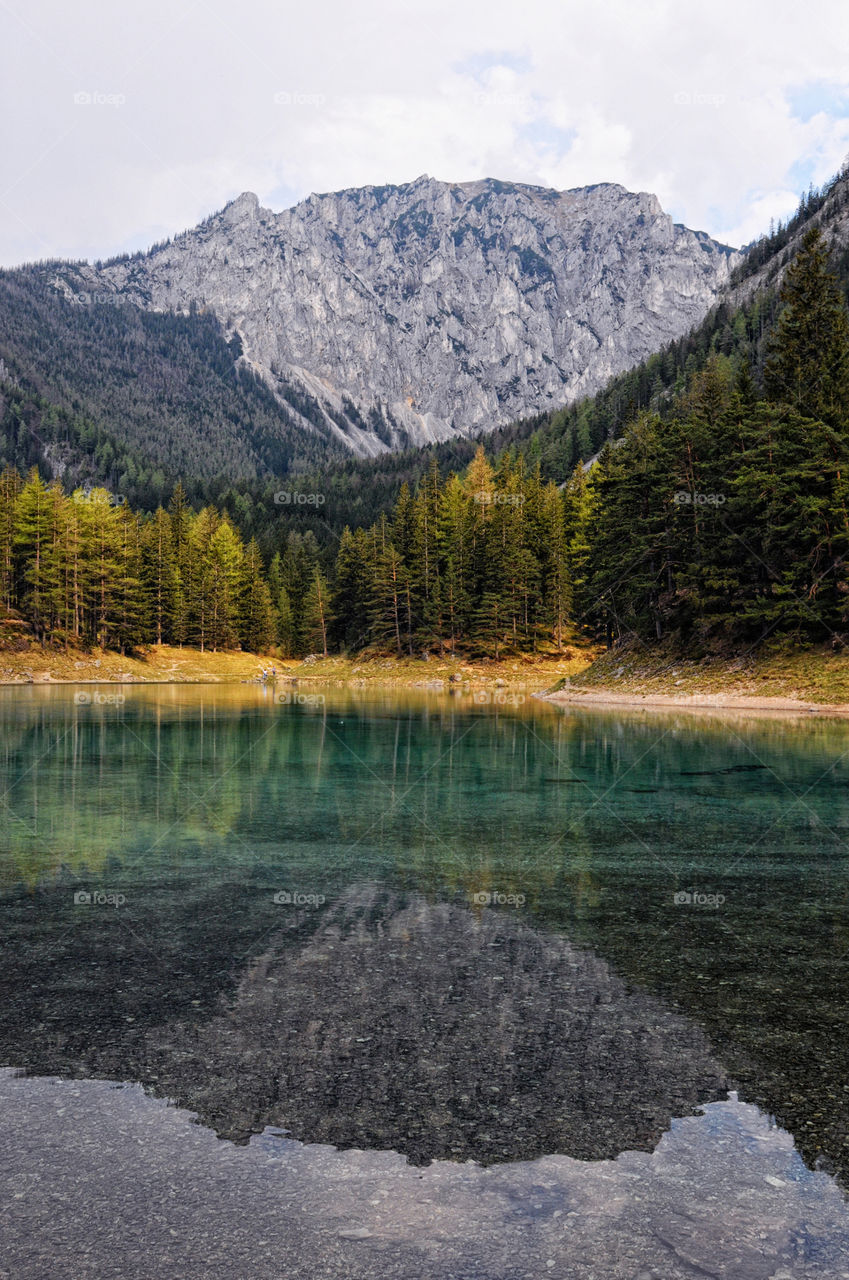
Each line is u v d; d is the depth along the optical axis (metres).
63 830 11.23
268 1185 3.38
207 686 72.12
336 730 27.97
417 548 83.75
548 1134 3.78
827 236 172.88
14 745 22.33
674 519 48.75
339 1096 4.10
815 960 6.25
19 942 6.51
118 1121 3.87
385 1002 5.30
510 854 9.93
